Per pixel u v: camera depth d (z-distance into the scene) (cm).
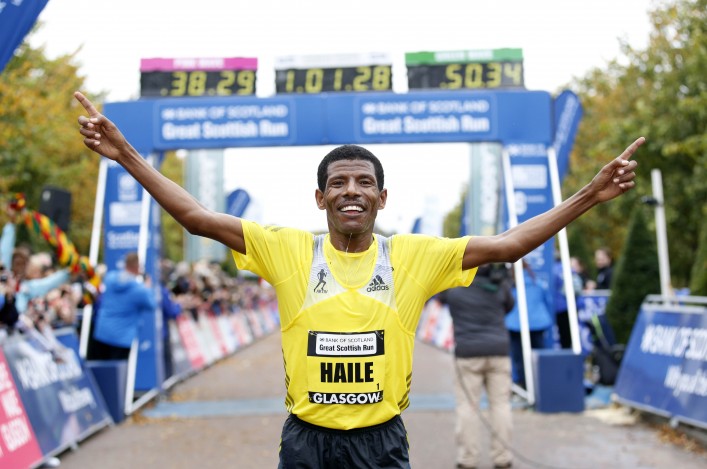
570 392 865
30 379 668
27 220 752
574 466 636
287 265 275
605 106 2253
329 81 969
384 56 971
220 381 1217
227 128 949
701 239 1048
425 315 2116
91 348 966
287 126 948
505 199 1022
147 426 834
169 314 1109
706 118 1622
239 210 2002
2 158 1571
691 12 1689
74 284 981
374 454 271
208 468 650
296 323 271
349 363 267
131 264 912
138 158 274
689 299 764
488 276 657
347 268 273
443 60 969
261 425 832
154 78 970
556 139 1049
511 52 968
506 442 640
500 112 948
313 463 271
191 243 2073
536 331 994
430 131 947
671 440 712
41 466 654
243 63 970
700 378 688
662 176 1773
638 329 845
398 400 276
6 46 602
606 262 1262
